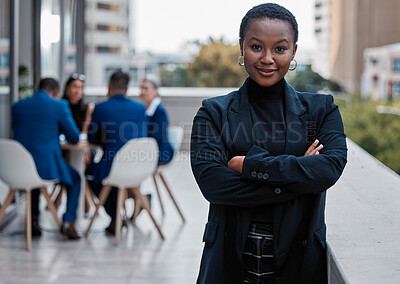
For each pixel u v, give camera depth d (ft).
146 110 16.22
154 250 13.51
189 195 19.49
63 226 14.11
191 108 27.30
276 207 4.79
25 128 13.89
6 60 16.74
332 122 4.94
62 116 14.11
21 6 18.37
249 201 4.69
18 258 12.90
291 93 4.92
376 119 26.66
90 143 14.58
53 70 22.41
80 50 27.40
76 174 14.53
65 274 11.87
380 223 5.93
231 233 4.92
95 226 15.62
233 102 4.95
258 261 4.85
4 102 16.71
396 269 4.42
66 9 24.12
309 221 4.85
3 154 13.30
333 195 7.62
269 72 4.68
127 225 15.29
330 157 4.69
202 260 5.04
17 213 16.88
